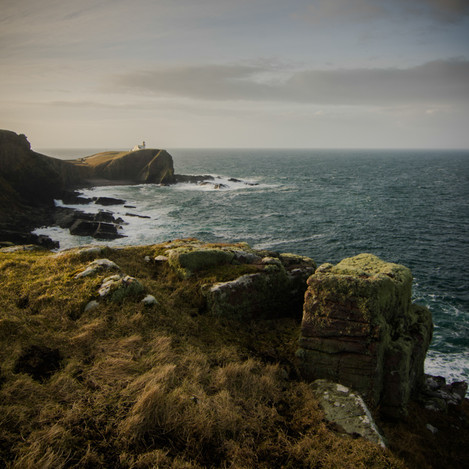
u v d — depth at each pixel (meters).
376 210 59.28
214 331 10.20
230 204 65.88
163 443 5.83
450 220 51.50
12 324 8.14
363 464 5.75
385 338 8.93
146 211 59.03
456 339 20.75
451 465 7.92
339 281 8.91
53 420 5.77
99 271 11.21
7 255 14.17
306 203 66.62
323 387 8.37
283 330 11.27
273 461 5.91
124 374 7.17
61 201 68.00
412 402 10.45
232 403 6.92
